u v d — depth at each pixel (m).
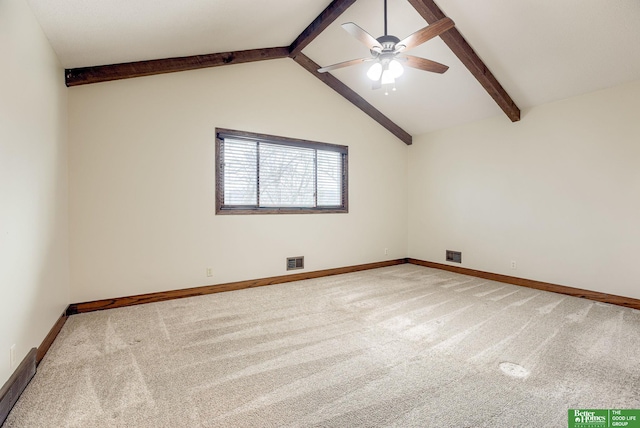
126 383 1.75
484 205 4.45
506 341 2.30
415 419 1.45
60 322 2.55
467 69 3.57
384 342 2.29
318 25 3.34
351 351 2.15
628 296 3.11
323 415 1.48
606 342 2.27
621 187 3.15
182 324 2.65
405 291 3.72
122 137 3.12
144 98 3.23
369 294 3.59
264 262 4.03
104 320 2.73
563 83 3.36
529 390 1.67
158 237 3.32
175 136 3.40
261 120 3.99
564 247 3.60
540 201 3.82
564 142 3.59
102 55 2.67
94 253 3.00
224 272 3.72
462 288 3.87
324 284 4.08
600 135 3.30
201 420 1.45
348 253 4.86
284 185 4.25
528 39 2.94
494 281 4.27
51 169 2.38
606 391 1.66
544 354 2.09
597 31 2.65
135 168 3.19
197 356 2.08
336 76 4.47
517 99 3.82
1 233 1.53
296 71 4.27
